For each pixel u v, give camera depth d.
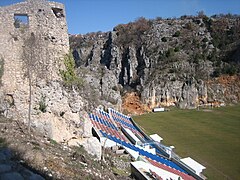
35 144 21.66
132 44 131.62
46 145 23.30
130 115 94.06
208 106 105.69
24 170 15.20
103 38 153.50
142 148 50.97
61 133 29.25
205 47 128.12
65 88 30.75
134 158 41.56
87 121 32.16
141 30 138.50
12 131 22.86
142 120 85.19
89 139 31.55
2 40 27.19
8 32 27.59
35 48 28.73
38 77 28.83
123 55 131.75
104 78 103.19
